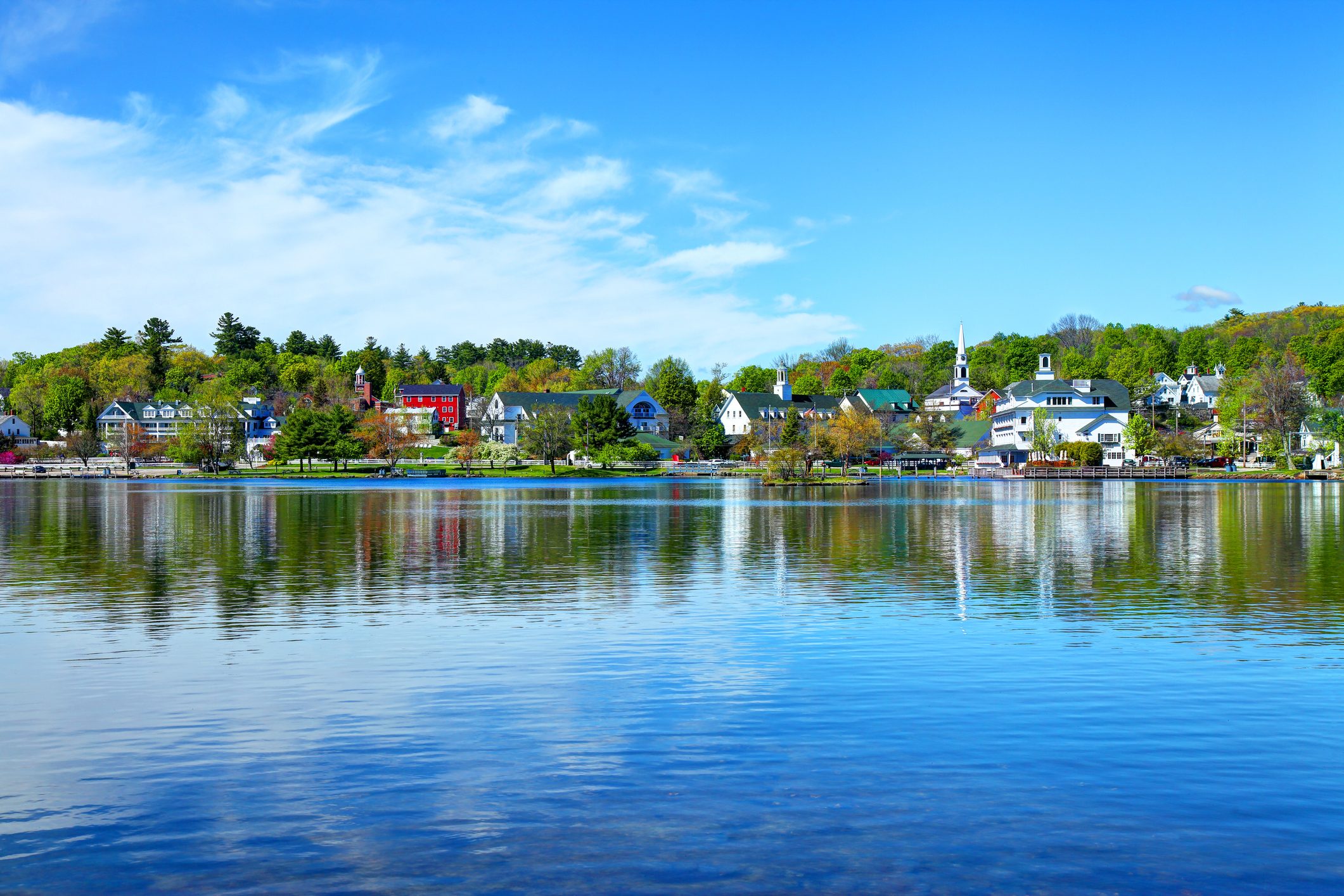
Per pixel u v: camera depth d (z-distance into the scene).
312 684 19.78
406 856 11.90
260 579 34.91
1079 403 175.88
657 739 16.17
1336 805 13.30
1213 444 173.50
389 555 42.56
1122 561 39.75
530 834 12.48
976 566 38.47
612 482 141.00
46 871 11.55
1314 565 38.19
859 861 11.71
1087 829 12.58
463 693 19.11
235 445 179.00
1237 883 11.17
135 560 40.88
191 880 11.35
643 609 28.52
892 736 16.23
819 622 26.41
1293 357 162.75
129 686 19.64
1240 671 20.59
